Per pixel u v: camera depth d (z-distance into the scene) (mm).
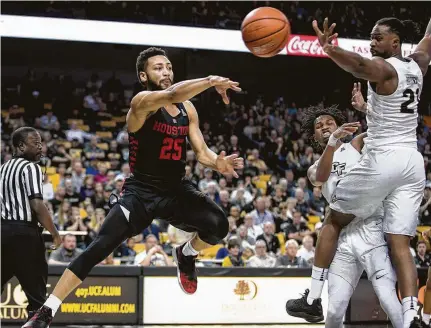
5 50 17062
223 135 16109
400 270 3871
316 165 4352
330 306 4254
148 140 4031
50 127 15016
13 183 5016
